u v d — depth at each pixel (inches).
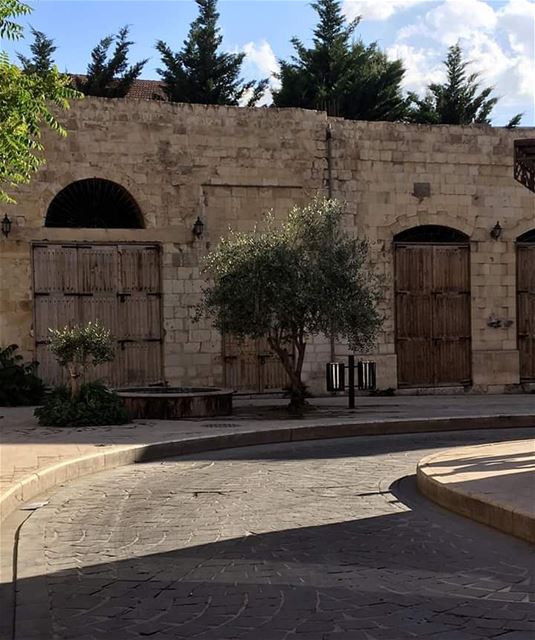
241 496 342.0
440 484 321.4
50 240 715.4
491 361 844.6
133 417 594.2
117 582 225.1
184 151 751.7
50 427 531.8
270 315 591.5
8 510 317.1
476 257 841.5
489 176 842.2
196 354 755.4
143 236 740.7
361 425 561.3
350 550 255.3
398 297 819.4
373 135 807.7
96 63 1320.1
